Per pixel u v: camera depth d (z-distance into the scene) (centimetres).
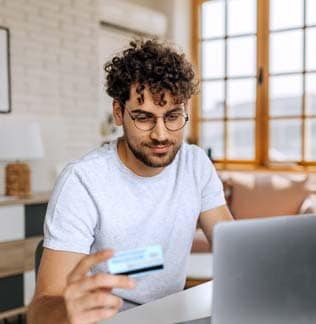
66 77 379
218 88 495
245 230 76
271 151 468
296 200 370
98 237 119
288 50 454
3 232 286
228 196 394
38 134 310
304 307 81
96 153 123
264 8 463
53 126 369
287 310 79
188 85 112
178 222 127
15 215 292
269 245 78
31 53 352
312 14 439
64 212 111
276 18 459
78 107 389
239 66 481
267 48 464
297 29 447
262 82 468
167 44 120
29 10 349
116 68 112
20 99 345
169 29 497
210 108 501
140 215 121
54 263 105
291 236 80
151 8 498
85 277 74
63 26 374
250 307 77
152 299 124
